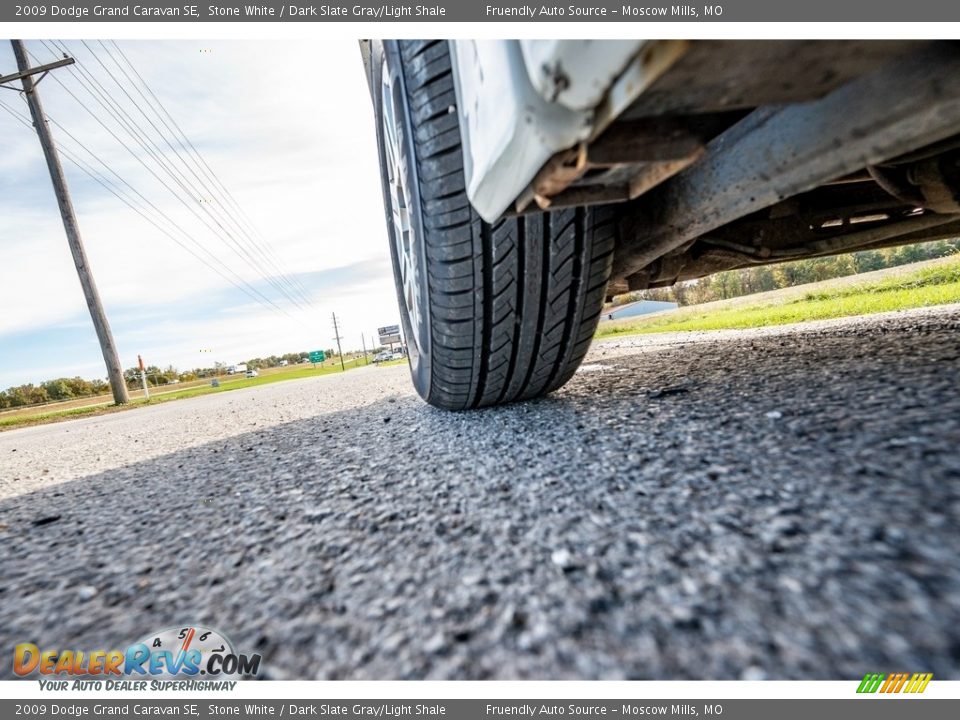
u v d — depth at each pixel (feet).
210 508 4.60
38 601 3.05
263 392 34.65
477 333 5.62
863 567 2.08
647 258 5.45
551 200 2.90
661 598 2.12
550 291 5.43
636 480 3.47
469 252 5.05
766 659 1.72
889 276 21.89
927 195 4.76
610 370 9.52
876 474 2.84
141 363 52.44
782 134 2.92
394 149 5.84
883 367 5.32
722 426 4.30
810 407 4.33
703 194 3.92
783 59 1.84
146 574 3.26
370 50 6.23
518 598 2.30
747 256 7.16
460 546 2.93
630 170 2.79
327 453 6.30
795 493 2.83
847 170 2.73
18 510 5.78
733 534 2.52
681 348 12.15
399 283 7.93
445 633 2.14
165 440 11.23
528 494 3.58
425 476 4.45
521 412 6.51
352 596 2.57
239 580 2.96
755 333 13.26
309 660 2.12
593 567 2.45
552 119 2.20
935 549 2.10
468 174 3.43
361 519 3.66
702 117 2.58
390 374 30.01
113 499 5.62
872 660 1.65
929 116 2.23
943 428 3.25
